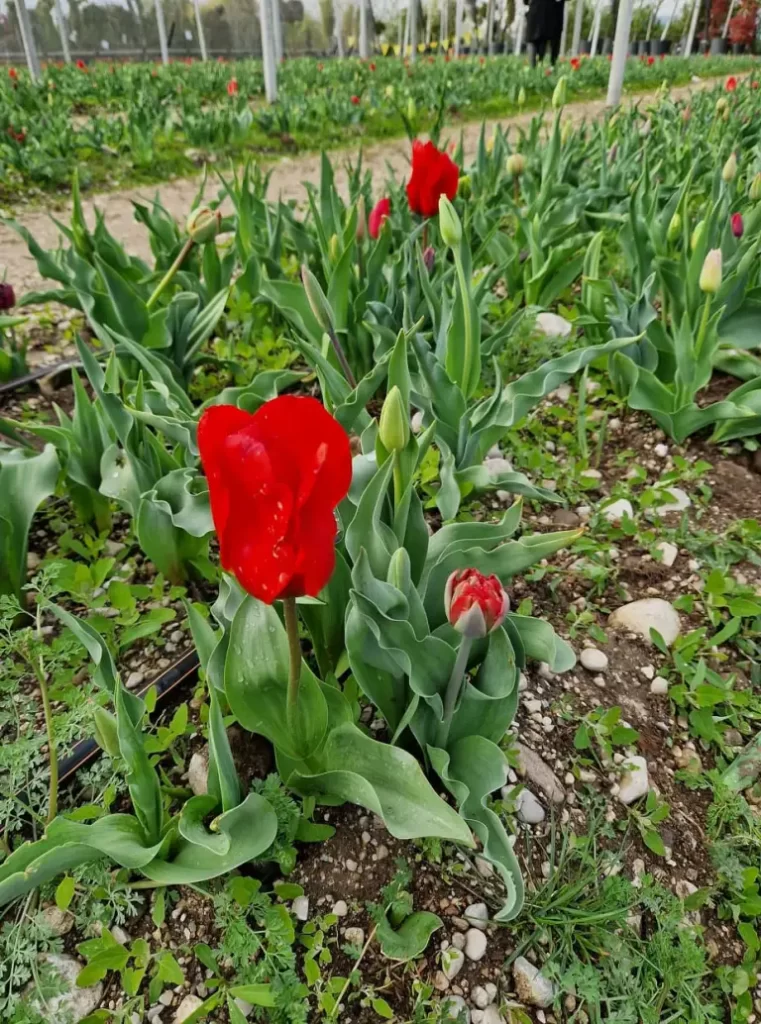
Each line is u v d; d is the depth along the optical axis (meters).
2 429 2.64
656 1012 1.47
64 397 3.38
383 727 1.90
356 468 1.90
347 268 2.97
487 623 1.35
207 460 0.99
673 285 3.21
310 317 3.12
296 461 0.99
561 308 3.81
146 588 2.29
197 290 3.40
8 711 1.99
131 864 1.39
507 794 1.77
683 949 1.54
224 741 1.49
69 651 2.02
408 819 1.42
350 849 1.67
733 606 2.27
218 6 36.09
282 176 7.89
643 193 3.46
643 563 2.54
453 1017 1.45
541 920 1.56
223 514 1.01
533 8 12.91
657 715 2.07
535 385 2.46
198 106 10.46
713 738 1.98
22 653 1.91
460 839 1.32
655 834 1.76
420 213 2.91
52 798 1.66
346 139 9.97
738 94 8.69
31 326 4.04
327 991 1.46
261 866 1.61
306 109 10.49
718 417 2.83
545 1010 1.49
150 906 1.58
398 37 45.31
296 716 1.57
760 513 2.67
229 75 15.60
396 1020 1.44
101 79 12.83
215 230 2.92
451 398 2.43
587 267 3.44
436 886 1.63
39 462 2.28
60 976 1.45
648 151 5.33
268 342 3.47
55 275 3.37
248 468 0.96
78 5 32.19
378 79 15.86
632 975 1.55
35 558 2.49
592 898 1.61
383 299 3.27
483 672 1.71
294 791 1.72
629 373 3.11
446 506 2.31
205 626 1.76
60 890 1.48
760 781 1.92
